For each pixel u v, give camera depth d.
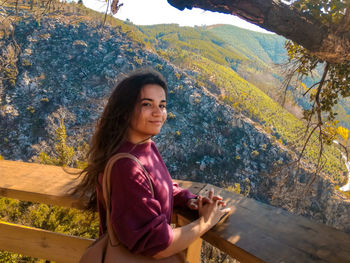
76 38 87.31
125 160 0.77
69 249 1.19
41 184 1.21
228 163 68.44
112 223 0.76
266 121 80.75
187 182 1.32
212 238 0.92
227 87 96.19
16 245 1.25
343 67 2.50
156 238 0.73
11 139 64.88
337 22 1.67
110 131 0.84
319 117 2.89
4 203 3.72
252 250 0.82
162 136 72.00
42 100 71.50
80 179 1.25
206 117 76.88
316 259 0.79
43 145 64.19
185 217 0.99
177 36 186.75
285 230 0.92
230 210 1.01
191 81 87.00
